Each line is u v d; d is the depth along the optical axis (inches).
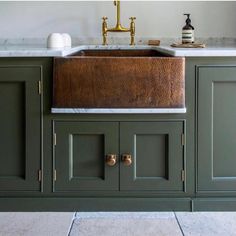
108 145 90.6
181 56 88.1
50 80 89.0
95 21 127.0
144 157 91.0
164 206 91.9
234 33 126.6
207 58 88.7
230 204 91.9
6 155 91.0
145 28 127.0
